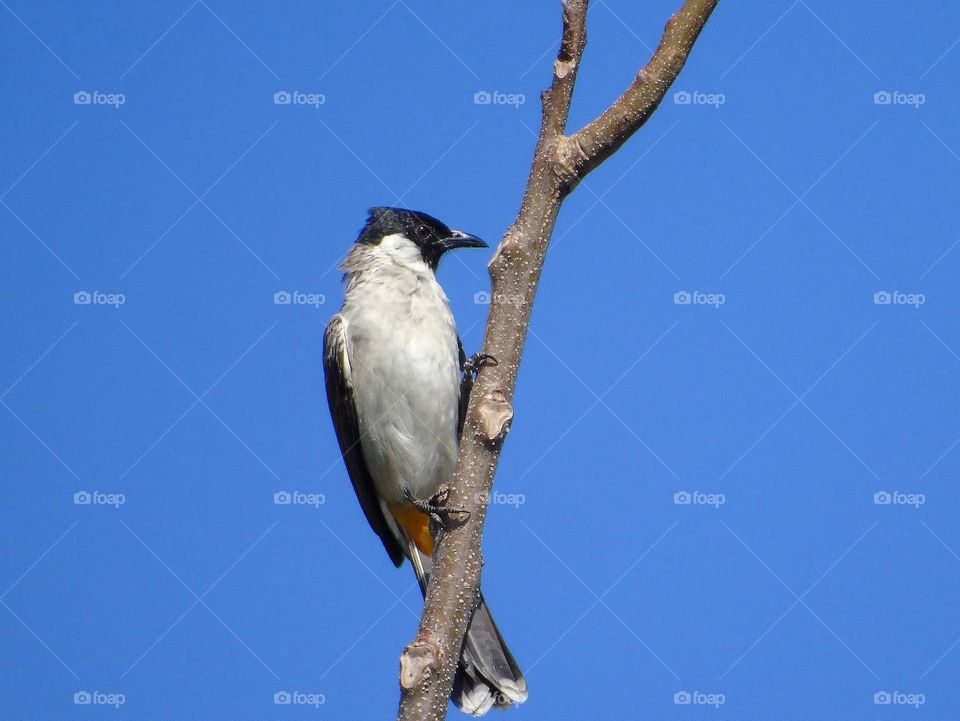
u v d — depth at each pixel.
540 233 6.66
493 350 6.71
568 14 6.63
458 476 6.77
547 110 6.75
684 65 6.55
